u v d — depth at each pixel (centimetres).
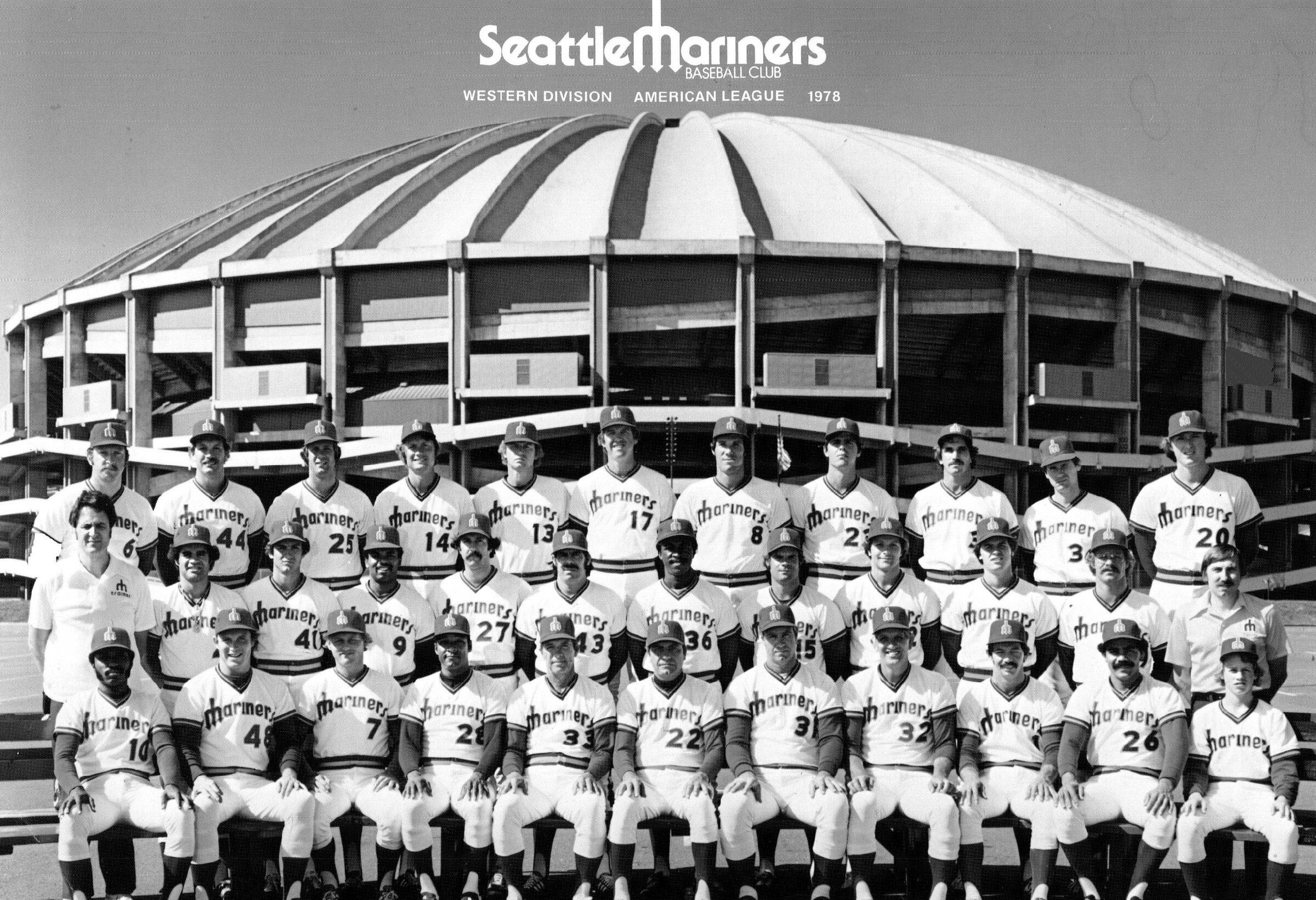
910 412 3077
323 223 3381
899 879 750
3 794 931
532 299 2903
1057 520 883
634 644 805
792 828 711
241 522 860
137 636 767
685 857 820
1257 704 705
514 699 741
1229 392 3181
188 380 3491
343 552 870
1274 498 3397
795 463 2992
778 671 739
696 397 2977
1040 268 2934
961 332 3102
